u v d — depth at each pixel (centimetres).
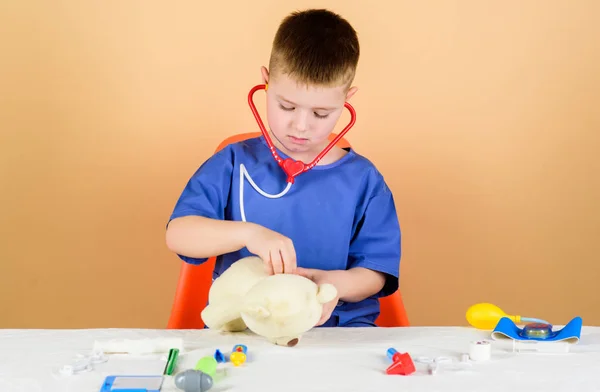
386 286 139
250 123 193
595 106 198
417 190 197
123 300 193
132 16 190
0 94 188
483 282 199
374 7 194
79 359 85
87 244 192
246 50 192
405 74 195
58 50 189
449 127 196
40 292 192
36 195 190
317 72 118
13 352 88
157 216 192
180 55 191
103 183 191
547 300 200
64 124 190
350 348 92
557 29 197
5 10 187
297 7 192
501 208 198
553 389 76
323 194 139
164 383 77
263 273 103
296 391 74
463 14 196
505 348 93
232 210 140
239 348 86
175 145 192
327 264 138
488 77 196
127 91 191
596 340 98
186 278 145
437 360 85
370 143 196
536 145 198
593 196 199
